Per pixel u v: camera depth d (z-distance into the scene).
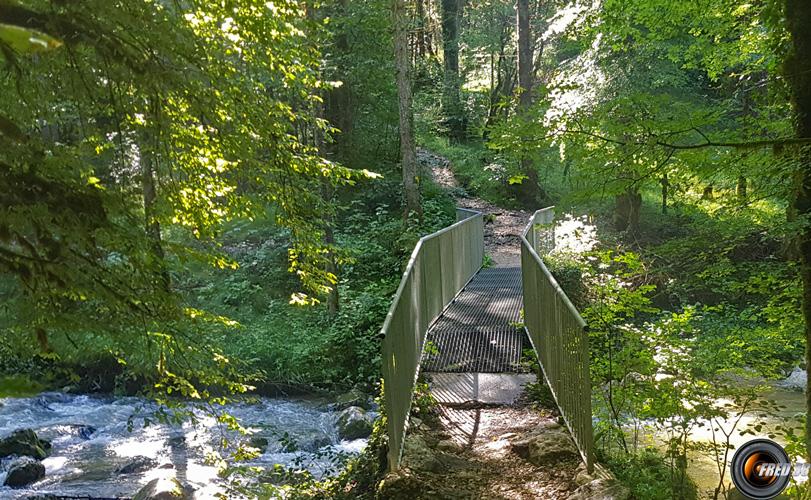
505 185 26.61
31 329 3.78
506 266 16.84
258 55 5.26
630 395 6.96
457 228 12.90
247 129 5.03
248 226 18.23
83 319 3.90
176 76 4.21
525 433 7.15
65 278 3.49
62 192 3.60
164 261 4.65
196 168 5.25
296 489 7.02
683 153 5.34
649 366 7.02
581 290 13.05
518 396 8.33
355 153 22.94
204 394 6.20
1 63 3.59
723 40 11.20
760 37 9.65
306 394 13.41
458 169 28.27
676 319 7.59
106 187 4.59
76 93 4.16
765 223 6.40
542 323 8.26
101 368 12.88
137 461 9.64
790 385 10.96
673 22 10.51
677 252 6.64
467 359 9.23
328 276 6.80
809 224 5.41
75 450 10.44
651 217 20.77
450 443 7.00
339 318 14.75
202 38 4.72
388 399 5.93
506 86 33.75
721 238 6.45
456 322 10.69
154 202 4.84
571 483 5.89
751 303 10.95
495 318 10.92
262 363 13.55
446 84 31.70
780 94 5.86
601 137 5.48
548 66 32.19
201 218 5.39
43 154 3.64
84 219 3.69
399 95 17.80
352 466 6.97
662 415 6.51
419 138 28.64
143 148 4.78
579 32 13.14
